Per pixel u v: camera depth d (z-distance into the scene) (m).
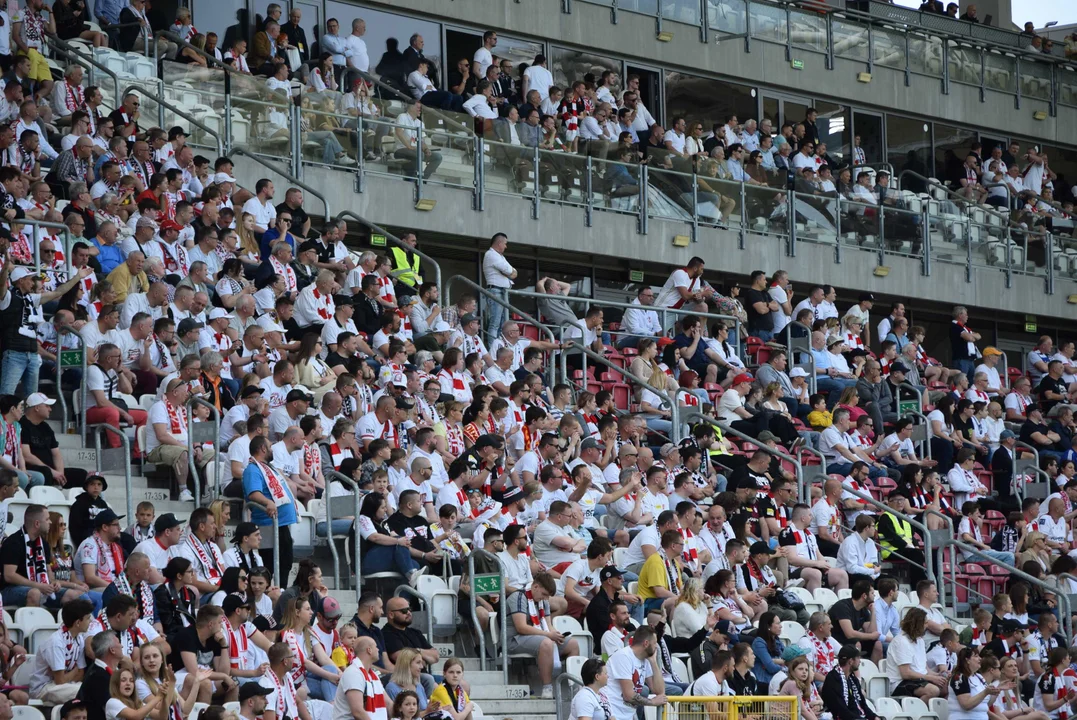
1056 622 72.88
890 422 94.25
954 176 131.12
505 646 57.31
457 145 94.06
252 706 46.41
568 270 101.38
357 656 50.59
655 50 116.12
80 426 62.66
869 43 126.75
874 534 74.88
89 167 77.44
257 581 52.34
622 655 54.94
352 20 104.75
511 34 110.50
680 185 103.31
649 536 64.50
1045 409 106.25
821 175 114.06
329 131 89.44
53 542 52.31
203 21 99.44
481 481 65.62
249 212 80.88
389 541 58.94
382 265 82.69
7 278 63.28
